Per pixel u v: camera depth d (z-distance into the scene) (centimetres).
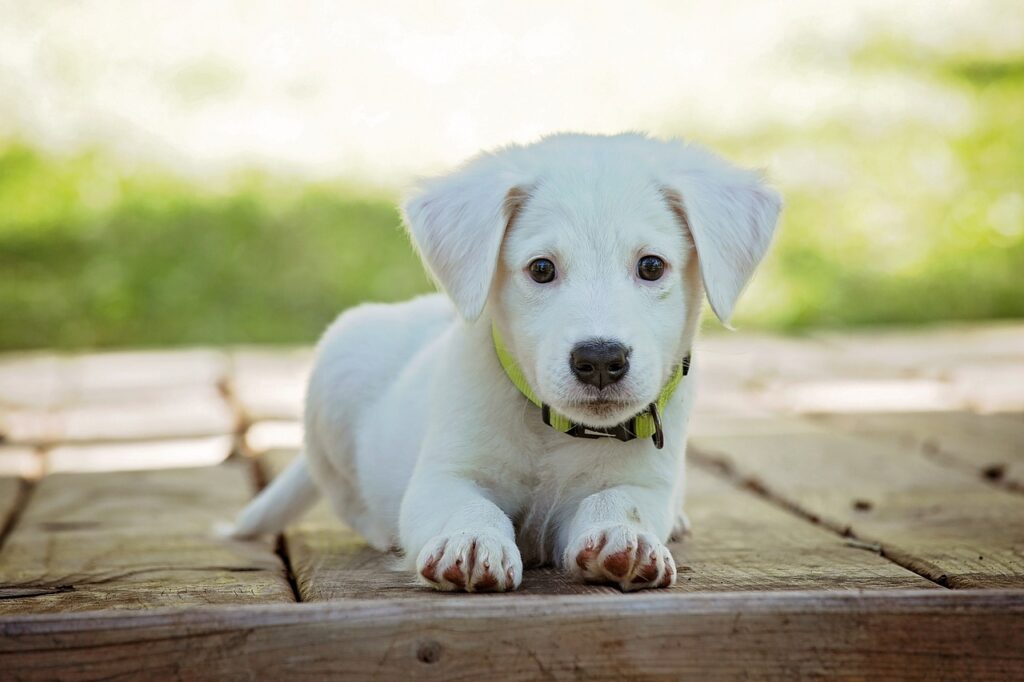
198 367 855
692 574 375
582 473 379
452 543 336
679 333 378
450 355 396
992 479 559
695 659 301
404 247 1167
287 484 471
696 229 370
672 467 386
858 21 1783
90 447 641
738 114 1514
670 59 1703
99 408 732
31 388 792
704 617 301
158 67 1644
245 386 783
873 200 1266
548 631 298
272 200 1288
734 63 1675
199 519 498
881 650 306
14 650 288
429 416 399
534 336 363
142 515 504
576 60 1703
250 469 596
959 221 1221
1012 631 309
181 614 293
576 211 366
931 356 868
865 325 1037
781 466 572
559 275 366
